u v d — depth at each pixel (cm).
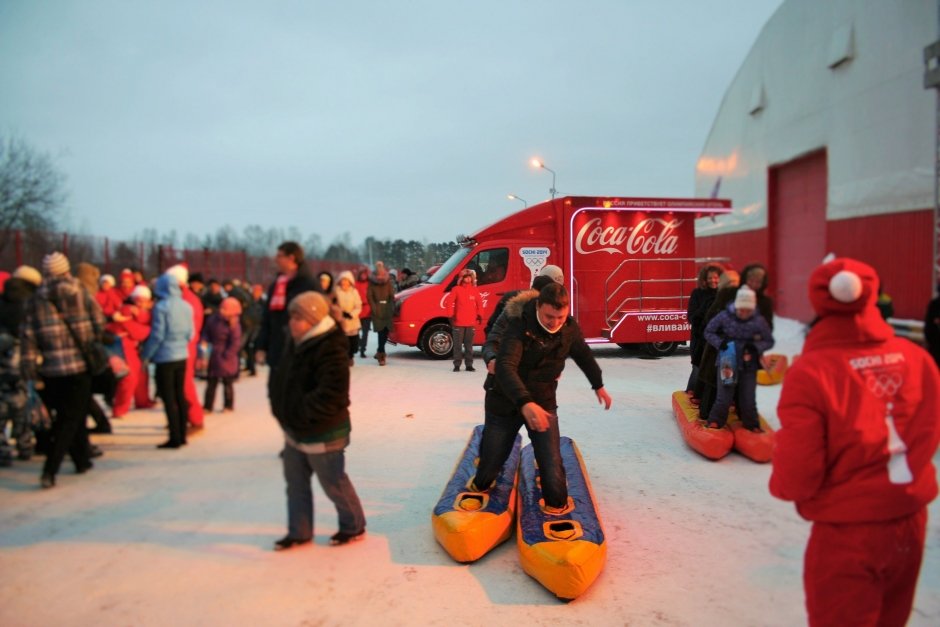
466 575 409
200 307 684
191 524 475
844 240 1859
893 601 257
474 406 887
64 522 475
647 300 1368
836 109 1911
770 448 618
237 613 362
